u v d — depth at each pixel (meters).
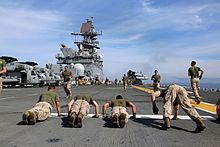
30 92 25.53
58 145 5.20
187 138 5.91
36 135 6.06
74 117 7.05
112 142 5.48
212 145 5.30
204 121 8.39
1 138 5.75
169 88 7.11
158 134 6.31
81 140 5.63
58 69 63.88
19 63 39.94
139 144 5.34
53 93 8.63
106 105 8.33
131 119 8.59
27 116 7.24
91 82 71.31
